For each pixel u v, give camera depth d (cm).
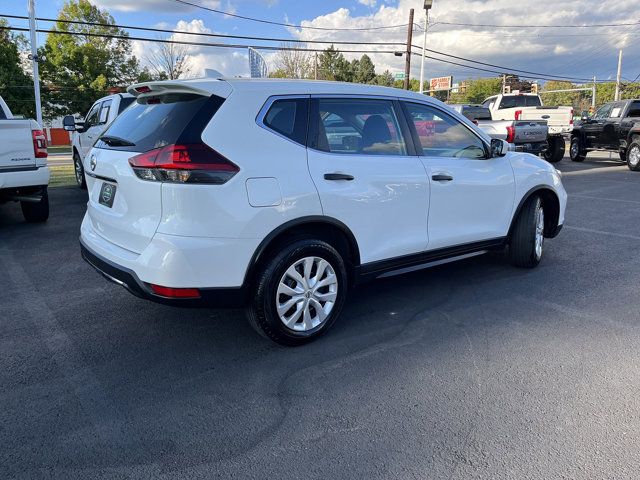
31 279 541
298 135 366
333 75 7694
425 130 450
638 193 1099
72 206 965
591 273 548
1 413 299
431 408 303
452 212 462
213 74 388
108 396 318
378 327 416
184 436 279
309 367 352
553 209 577
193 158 320
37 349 380
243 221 334
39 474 249
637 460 256
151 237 330
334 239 399
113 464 256
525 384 327
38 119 2455
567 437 275
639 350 371
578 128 1839
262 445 271
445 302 468
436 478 246
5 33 4559
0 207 970
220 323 426
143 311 452
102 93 4966
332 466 255
